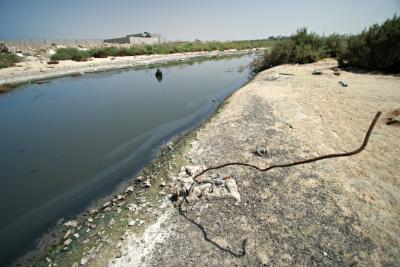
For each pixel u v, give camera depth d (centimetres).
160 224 446
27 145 878
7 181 669
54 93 1619
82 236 459
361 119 775
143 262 373
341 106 900
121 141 892
